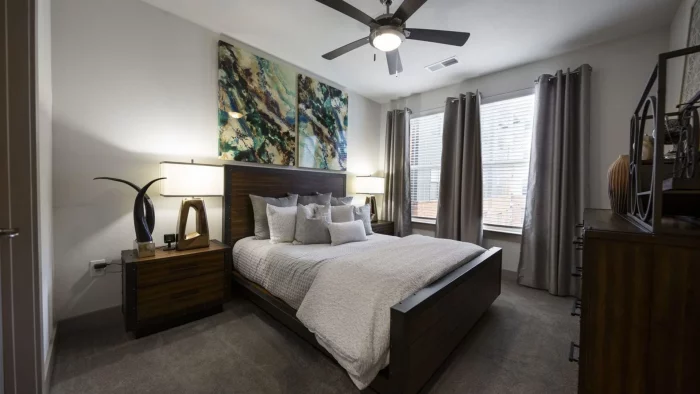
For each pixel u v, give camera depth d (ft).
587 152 9.34
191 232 8.62
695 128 3.17
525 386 5.13
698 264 2.70
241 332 6.87
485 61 10.66
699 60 5.88
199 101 8.73
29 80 3.96
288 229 8.86
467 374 5.44
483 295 7.45
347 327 4.83
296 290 6.43
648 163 4.75
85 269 6.84
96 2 6.89
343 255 7.06
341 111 13.38
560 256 9.57
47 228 5.52
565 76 9.74
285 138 11.03
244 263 8.49
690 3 6.60
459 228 12.25
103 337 6.54
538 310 8.42
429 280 5.51
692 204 4.28
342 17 8.09
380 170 15.88
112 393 4.80
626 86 8.95
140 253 6.71
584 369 3.20
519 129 11.31
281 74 10.80
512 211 11.52
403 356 4.26
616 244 3.05
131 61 7.45
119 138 7.30
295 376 5.29
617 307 3.04
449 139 12.72
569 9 7.51
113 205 7.24
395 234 14.70
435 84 13.12
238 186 9.54
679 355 2.78
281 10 7.83
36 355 4.14
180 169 7.48
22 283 4.00
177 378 5.19
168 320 6.88
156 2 7.64
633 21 8.07
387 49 6.98
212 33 8.96
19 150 3.93
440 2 7.22
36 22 4.13
